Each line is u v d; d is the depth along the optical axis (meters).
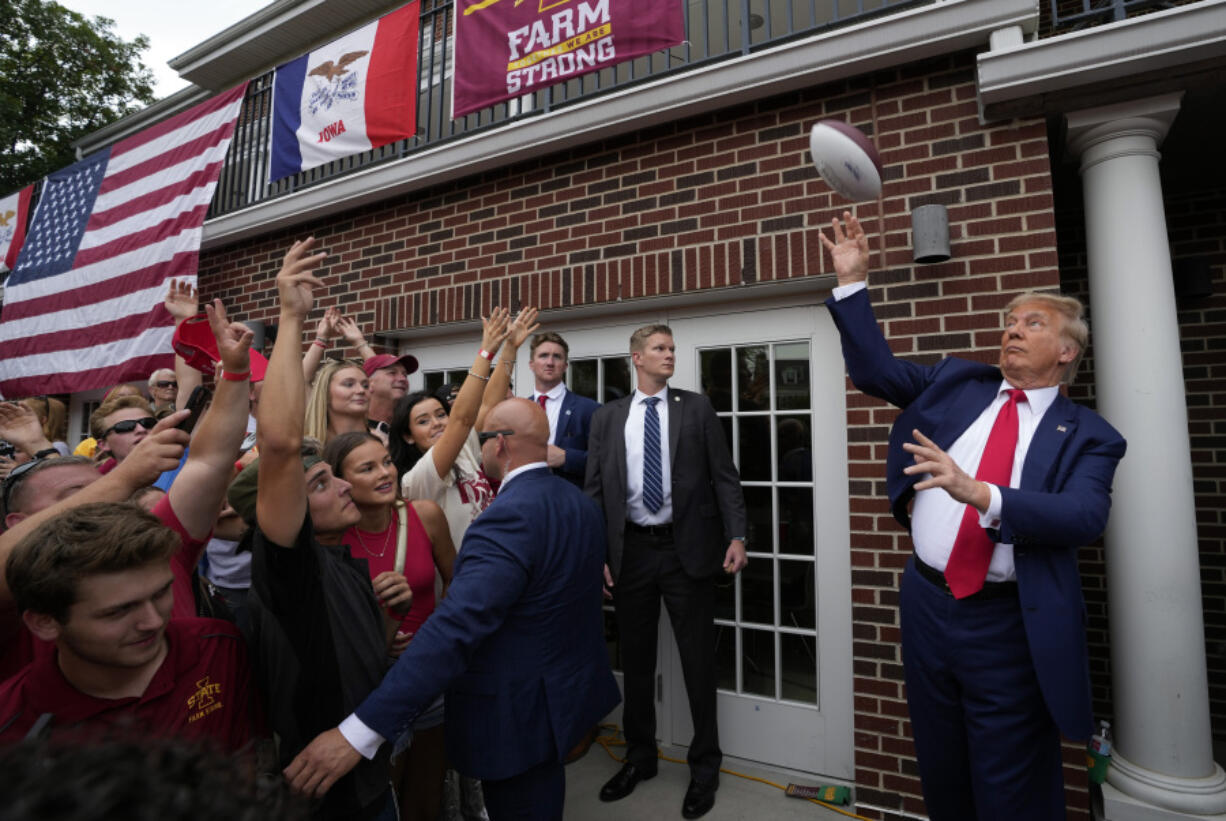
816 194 2.94
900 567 2.66
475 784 2.48
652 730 2.99
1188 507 2.29
